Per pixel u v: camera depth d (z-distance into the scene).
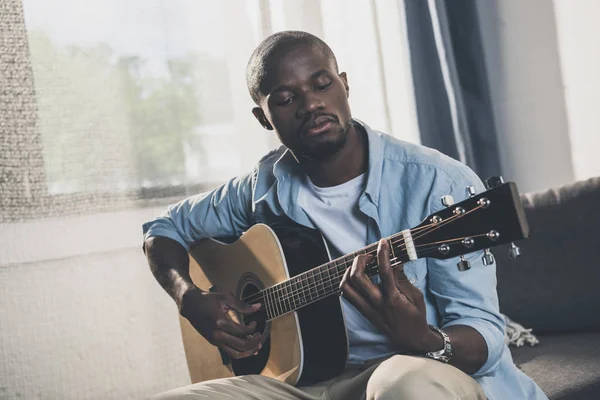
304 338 1.63
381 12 2.79
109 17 2.49
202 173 2.57
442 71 2.80
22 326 2.38
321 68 1.53
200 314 1.74
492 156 2.85
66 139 2.44
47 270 2.41
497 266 2.19
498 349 1.42
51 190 2.42
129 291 2.50
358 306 1.38
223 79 2.59
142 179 2.51
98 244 2.47
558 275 2.11
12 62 2.38
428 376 1.29
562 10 2.90
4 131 2.37
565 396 1.74
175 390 1.53
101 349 2.46
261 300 1.69
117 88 2.50
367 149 1.59
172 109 2.54
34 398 2.38
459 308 1.46
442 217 1.34
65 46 2.45
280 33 1.62
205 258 1.89
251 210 1.86
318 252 1.61
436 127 2.77
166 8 2.54
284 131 1.58
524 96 2.91
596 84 2.89
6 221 2.37
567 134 2.92
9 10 2.38
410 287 1.36
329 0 2.71
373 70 2.76
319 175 1.61
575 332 2.14
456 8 2.81
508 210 1.26
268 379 1.57
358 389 1.52
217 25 2.59
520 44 2.91
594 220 2.09
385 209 1.55
